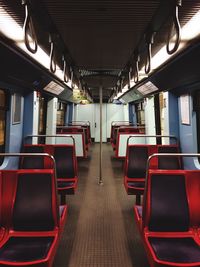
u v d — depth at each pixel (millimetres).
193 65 3090
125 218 3471
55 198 2053
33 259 1677
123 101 11484
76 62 4047
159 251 1770
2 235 2002
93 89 9188
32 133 4863
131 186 3549
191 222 2010
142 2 1896
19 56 3096
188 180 2049
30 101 4871
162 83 4664
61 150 3846
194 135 4102
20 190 2059
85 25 2393
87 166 7379
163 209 1990
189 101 4188
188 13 2053
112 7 2000
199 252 1775
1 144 3973
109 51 3355
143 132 7301
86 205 4004
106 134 13992
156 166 3658
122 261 2408
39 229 2047
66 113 10703
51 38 2662
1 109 3900
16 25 2334
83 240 2828
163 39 2789
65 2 1902
